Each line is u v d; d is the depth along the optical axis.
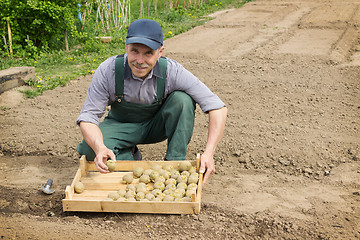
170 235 2.89
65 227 2.94
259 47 9.18
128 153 3.69
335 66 7.51
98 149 3.09
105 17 11.20
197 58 8.42
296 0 15.88
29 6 8.41
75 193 3.27
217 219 3.10
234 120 5.20
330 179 3.80
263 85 6.56
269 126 4.95
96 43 9.49
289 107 5.60
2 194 3.54
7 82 6.30
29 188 3.66
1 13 8.37
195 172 3.36
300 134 4.71
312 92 6.16
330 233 2.91
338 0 15.32
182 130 3.41
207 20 13.03
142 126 3.61
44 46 8.96
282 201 3.41
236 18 12.99
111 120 3.70
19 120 5.30
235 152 4.35
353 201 3.38
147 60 3.06
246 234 2.95
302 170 4.01
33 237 2.77
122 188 3.31
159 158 4.32
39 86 6.58
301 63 7.76
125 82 3.29
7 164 4.20
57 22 8.88
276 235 2.94
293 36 10.20
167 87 3.38
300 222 3.07
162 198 3.14
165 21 12.69
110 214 3.14
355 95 5.99
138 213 3.13
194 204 3.05
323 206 3.30
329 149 4.35
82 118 3.21
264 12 13.93
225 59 8.30
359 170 3.92
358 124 4.97
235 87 6.53
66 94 6.34
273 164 4.13
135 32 3.00
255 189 3.64
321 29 10.84
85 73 7.44
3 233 2.83
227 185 3.73
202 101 3.37
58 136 4.83
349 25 11.05
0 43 8.55
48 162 4.23
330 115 5.28
